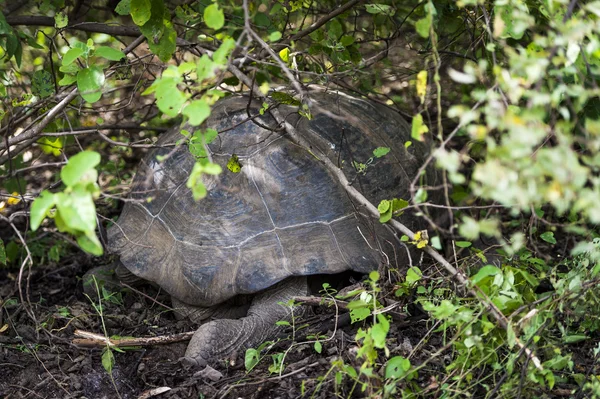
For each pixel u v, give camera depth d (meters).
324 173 4.87
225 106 5.32
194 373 4.36
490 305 3.58
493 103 2.89
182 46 5.08
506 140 2.86
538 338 3.54
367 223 4.84
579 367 4.21
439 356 4.11
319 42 5.21
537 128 2.81
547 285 5.08
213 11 3.21
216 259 4.66
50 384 4.41
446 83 6.93
